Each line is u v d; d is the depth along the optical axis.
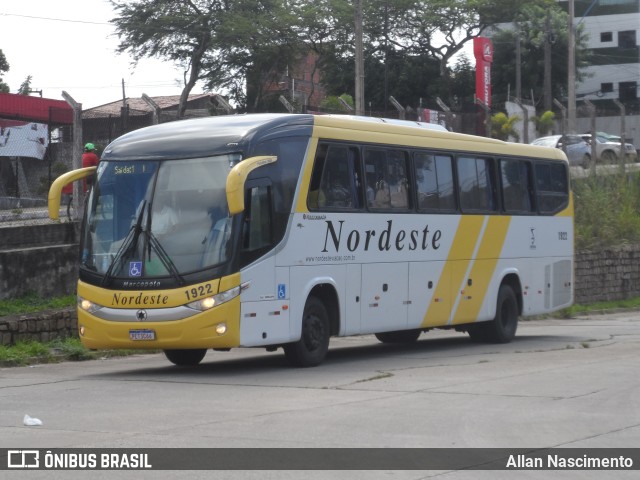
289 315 15.51
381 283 17.62
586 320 30.92
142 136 15.64
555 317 32.28
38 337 18.53
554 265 23.31
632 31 83.44
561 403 12.02
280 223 15.34
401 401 12.18
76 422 10.69
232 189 14.01
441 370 15.73
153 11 59.09
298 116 16.00
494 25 75.44
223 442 9.48
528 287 22.34
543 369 15.74
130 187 15.19
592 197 39.50
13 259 20.17
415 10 73.00
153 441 9.53
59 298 20.88
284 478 8.03
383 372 15.44
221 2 60.97
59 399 12.59
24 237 21.19
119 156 15.48
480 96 50.47
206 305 14.37
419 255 18.69
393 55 75.50
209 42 59.78
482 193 20.83
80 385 14.10
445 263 19.47
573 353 18.73
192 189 14.86
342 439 9.67
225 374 15.41
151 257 14.73
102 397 12.76
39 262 20.72
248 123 15.31
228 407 11.75
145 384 14.18
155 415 11.15
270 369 16.03
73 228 22.25
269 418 10.89
